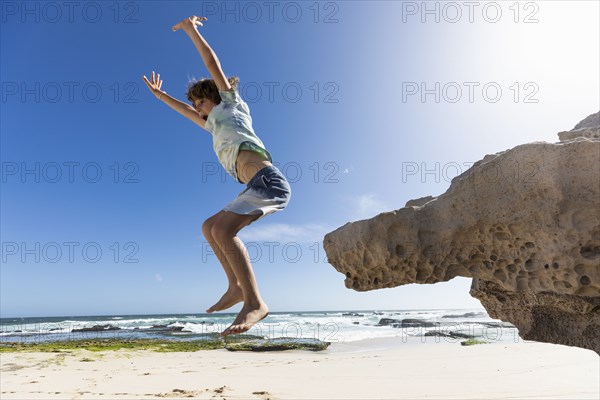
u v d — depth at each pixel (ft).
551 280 12.60
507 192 12.92
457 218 13.91
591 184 11.41
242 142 9.14
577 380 31.78
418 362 43.14
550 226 12.07
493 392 28.94
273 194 8.78
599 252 11.64
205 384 35.04
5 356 51.11
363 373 38.37
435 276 14.61
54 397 30.40
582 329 13.57
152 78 11.52
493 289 15.40
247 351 60.13
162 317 189.26
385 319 132.98
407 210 14.84
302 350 61.00
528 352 46.29
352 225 15.79
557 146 11.91
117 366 45.34
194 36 9.33
